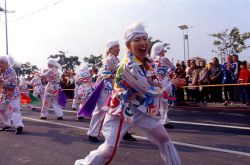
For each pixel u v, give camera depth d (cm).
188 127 845
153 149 627
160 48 786
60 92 1086
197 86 1364
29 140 734
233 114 1066
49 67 1077
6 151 640
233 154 576
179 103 1435
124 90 394
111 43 659
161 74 761
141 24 397
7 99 805
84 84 1138
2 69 793
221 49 2950
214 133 759
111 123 397
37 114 1260
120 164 536
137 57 397
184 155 576
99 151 395
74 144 686
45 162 561
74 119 1074
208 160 544
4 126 854
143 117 400
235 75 1277
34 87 1569
